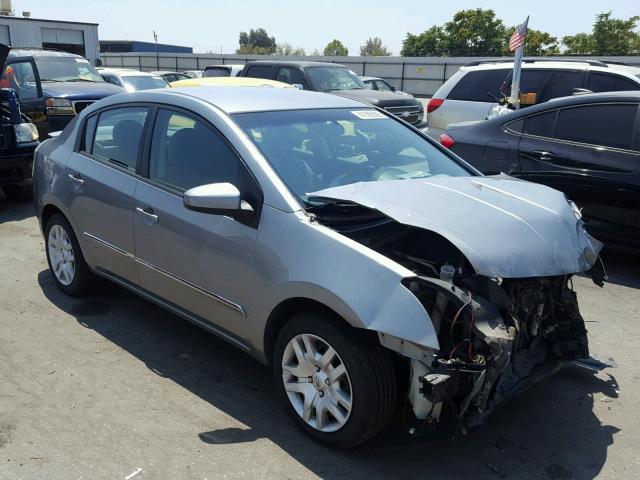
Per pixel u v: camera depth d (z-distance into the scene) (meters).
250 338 3.31
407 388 2.95
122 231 4.01
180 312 3.80
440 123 9.69
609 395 3.61
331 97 4.38
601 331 4.52
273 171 3.24
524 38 8.82
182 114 3.76
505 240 2.80
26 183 8.11
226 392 3.55
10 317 4.49
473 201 3.04
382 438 3.13
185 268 3.57
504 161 6.38
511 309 2.78
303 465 2.91
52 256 4.94
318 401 3.01
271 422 3.25
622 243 5.62
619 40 59.72
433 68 40.81
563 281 3.34
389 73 42.59
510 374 2.99
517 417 3.37
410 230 3.08
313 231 2.95
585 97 5.93
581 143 5.87
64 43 36.78
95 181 4.21
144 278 3.96
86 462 2.89
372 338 2.81
